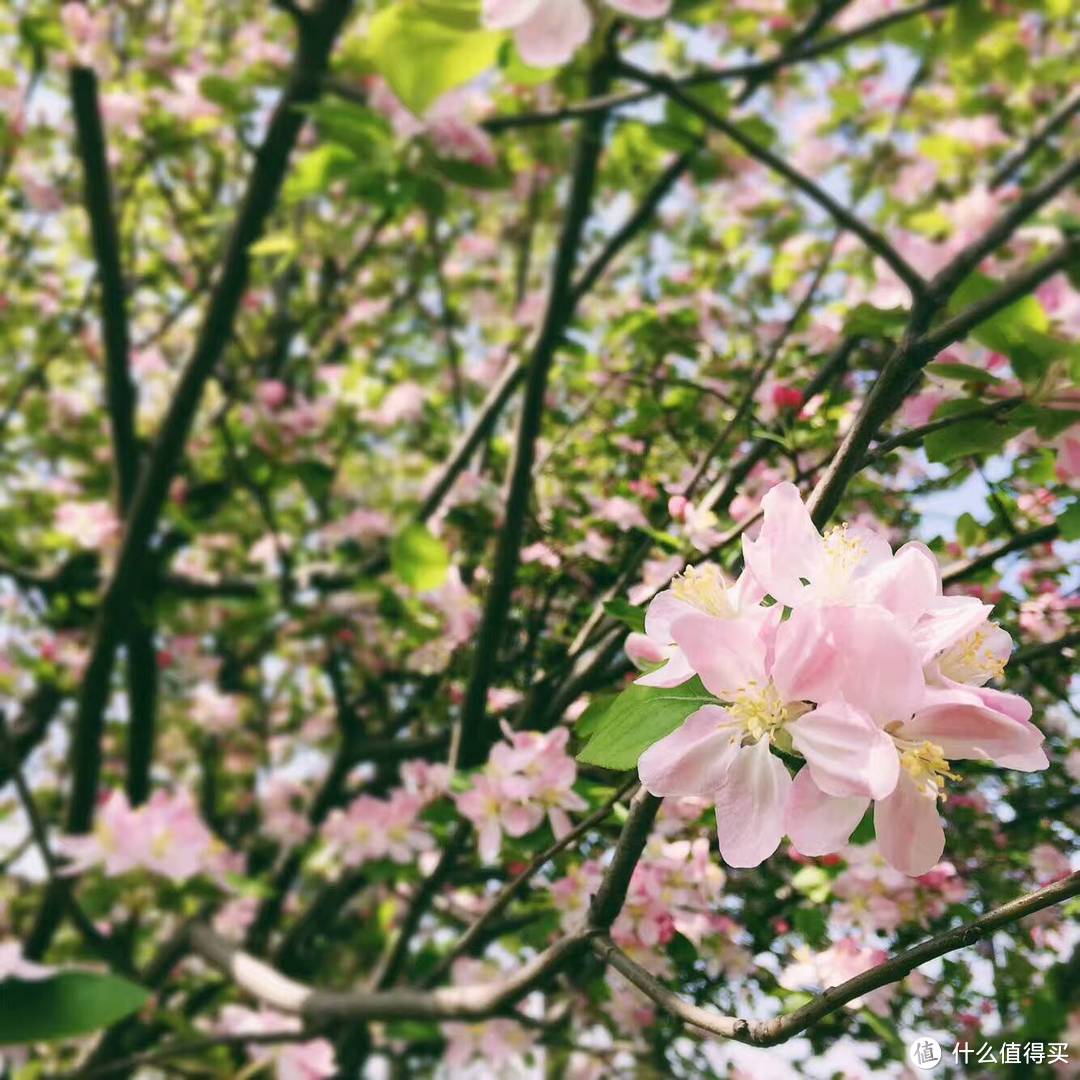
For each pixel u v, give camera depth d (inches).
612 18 14.2
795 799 8.6
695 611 9.0
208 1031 28.0
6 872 36.4
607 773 18.5
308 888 41.2
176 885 24.1
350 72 26.9
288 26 41.7
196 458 42.2
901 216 31.3
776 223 35.1
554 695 19.2
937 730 8.6
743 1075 16.8
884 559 9.6
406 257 43.6
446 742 25.7
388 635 29.2
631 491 21.2
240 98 27.4
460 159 20.6
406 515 34.7
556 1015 21.0
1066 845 15.9
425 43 11.8
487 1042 23.4
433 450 40.4
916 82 31.1
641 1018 18.8
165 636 44.8
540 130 31.3
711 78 19.8
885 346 18.2
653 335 23.7
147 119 38.2
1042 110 31.9
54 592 34.9
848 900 16.5
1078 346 10.8
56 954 31.0
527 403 20.9
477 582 22.7
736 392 19.7
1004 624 15.2
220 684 47.6
